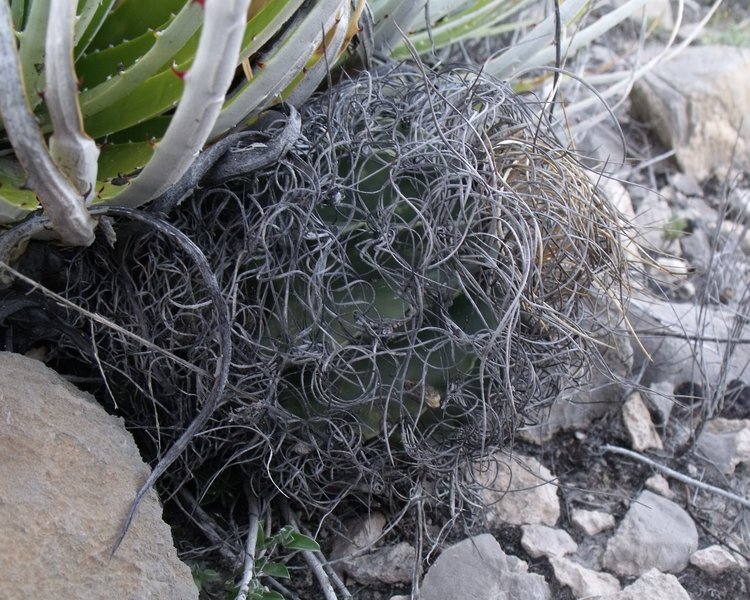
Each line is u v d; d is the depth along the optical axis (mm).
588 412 582
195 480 492
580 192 498
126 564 413
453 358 463
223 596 468
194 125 399
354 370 462
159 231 454
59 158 403
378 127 485
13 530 400
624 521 534
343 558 491
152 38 453
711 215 745
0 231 439
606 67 755
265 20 438
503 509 531
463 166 468
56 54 367
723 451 576
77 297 462
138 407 481
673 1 962
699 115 768
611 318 577
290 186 467
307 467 485
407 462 480
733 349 591
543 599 487
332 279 466
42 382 436
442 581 488
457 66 549
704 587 520
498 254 469
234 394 448
